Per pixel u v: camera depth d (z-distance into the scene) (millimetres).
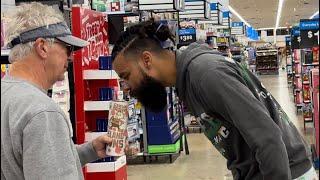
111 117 2295
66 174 1713
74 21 3811
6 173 1763
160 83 2066
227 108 1854
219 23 14992
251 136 1813
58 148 1715
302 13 33219
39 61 1887
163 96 2109
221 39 14445
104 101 3986
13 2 3494
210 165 7211
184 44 8039
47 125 1706
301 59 10469
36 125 1691
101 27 4328
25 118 1706
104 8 5375
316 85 6887
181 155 8023
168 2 7660
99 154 2309
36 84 1883
